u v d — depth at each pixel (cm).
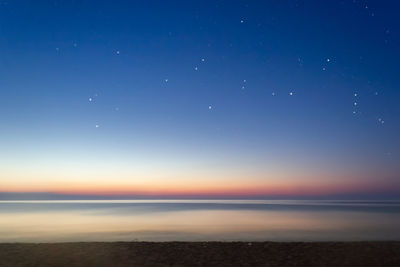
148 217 4697
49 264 1275
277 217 4597
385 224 3362
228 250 1468
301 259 1332
